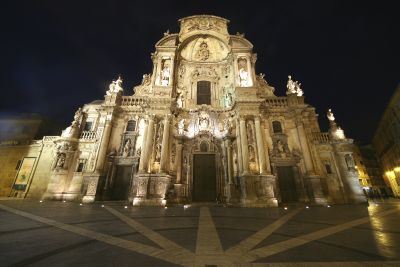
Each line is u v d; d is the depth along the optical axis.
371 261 4.04
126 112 23.27
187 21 27.33
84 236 6.04
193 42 27.39
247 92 21.72
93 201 18.23
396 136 31.45
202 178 20.95
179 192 19.53
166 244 5.31
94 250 4.76
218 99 24.84
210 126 22.69
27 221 8.26
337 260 4.12
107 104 22.38
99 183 19.33
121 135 22.30
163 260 4.14
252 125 20.69
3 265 3.76
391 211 12.12
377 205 17.09
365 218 9.59
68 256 4.32
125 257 4.30
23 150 25.42
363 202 18.80
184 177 20.61
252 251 4.76
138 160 21.03
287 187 20.25
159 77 23.00
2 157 25.34
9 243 5.23
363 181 41.19
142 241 5.57
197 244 5.33
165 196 17.67
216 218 9.94
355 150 43.22
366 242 5.45
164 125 20.39
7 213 10.23
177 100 23.83
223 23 27.31
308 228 7.43
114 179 20.48
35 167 23.88
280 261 4.09
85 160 21.34
